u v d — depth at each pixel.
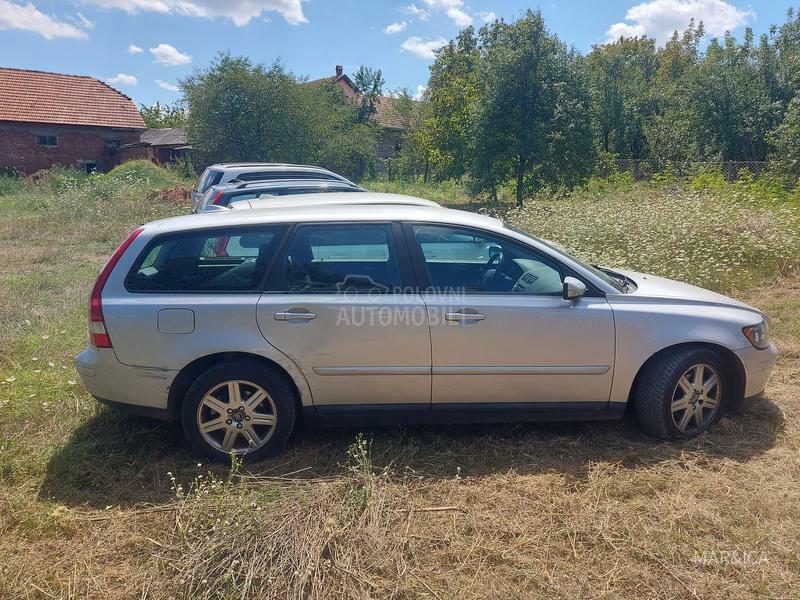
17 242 11.88
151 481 3.33
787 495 3.13
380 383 3.49
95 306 3.37
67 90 33.81
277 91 23.50
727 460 3.49
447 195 23.67
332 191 9.61
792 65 22.23
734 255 7.95
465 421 3.66
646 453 3.59
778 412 4.09
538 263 3.67
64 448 3.62
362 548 2.68
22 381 4.62
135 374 3.38
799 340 5.47
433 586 2.50
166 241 3.46
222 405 3.42
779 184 13.09
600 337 3.55
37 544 2.79
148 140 36.88
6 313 6.38
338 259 3.52
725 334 3.66
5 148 30.81
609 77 29.53
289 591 2.41
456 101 21.08
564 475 3.35
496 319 3.47
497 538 2.82
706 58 32.66
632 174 21.98
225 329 3.35
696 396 3.72
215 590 2.41
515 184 18.78
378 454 3.57
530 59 16.52
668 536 2.80
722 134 22.59
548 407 3.65
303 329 3.39
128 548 2.76
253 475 3.33
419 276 3.53
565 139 16.55
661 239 8.18
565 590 2.48
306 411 3.51
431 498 3.14
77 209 15.24
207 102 22.94
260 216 3.57
